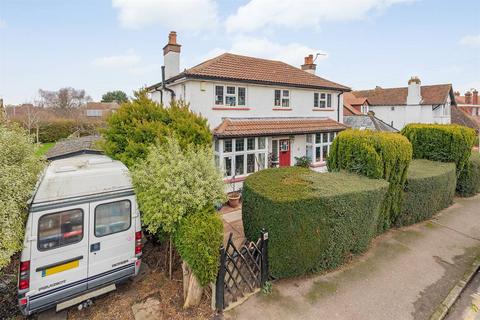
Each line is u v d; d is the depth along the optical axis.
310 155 14.83
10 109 29.91
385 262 6.23
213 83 11.80
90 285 4.73
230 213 9.52
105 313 4.58
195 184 4.91
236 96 12.70
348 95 34.44
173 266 5.92
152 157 5.43
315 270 5.64
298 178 6.74
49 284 4.33
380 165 6.95
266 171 7.41
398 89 33.81
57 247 4.40
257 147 12.35
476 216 9.29
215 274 4.45
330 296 4.99
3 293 5.15
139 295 5.04
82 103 49.50
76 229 4.59
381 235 7.67
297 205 5.19
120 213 5.12
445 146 10.94
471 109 42.22
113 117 8.07
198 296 4.66
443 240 7.41
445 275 5.74
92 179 4.93
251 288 5.02
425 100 30.11
